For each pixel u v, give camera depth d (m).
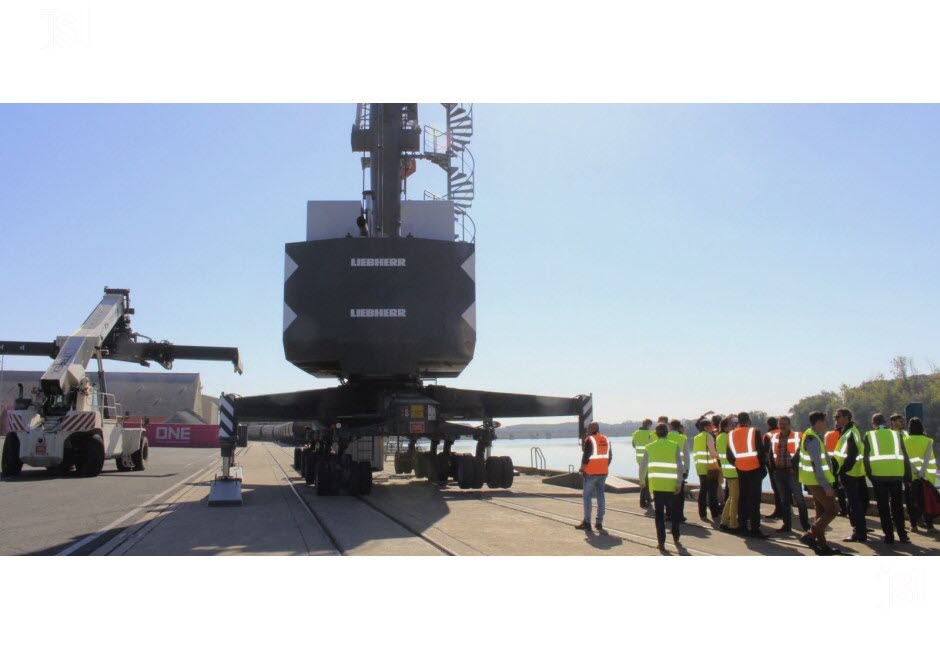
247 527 10.39
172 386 101.81
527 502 14.12
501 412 16.64
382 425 14.88
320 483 15.01
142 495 15.17
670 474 8.85
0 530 10.09
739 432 10.22
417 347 14.65
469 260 15.23
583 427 16.89
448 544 8.88
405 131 16.59
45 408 20.05
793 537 10.05
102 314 22.06
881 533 10.37
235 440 14.37
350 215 15.83
